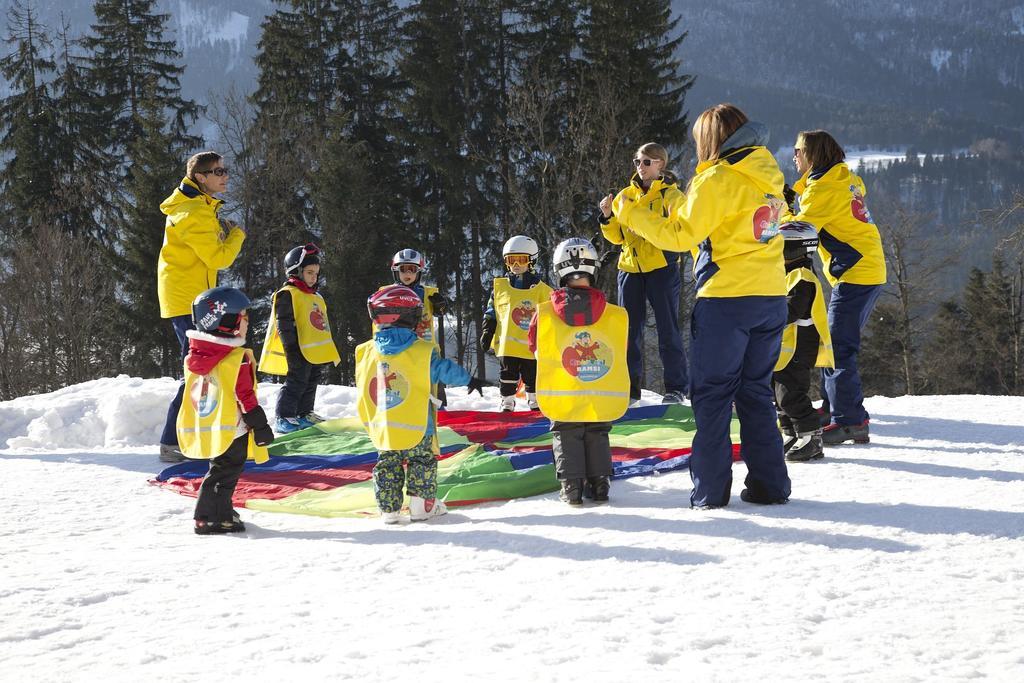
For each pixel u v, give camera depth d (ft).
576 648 10.30
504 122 112.16
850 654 9.92
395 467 17.67
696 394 16.81
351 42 149.07
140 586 13.41
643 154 25.71
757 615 11.19
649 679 9.34
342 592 12.87
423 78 119.75
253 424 16.97
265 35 145.59
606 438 18.06
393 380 17.47
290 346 29.04
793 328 20.70
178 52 156.66
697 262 16.87
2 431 33.19
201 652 10.62
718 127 16.20
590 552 14.20
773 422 16.89
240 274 118.42
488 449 24.25
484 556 14.38
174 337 118.73
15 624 11.76
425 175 130.31
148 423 32.53
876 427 26.63
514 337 28.71
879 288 23.44
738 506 16.90
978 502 16.51
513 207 111.55
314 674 9.79
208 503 17.21
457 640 10.71
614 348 17.85
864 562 13.10
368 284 115.55
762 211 15.99
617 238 28.89
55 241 113.91
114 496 20.52
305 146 124.98
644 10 108.99
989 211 85.66
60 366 113.50
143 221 117.60
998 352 161.27
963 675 9.28
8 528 17.52
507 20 124.47
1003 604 11.32
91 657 10.53
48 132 143.33
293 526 17.81
